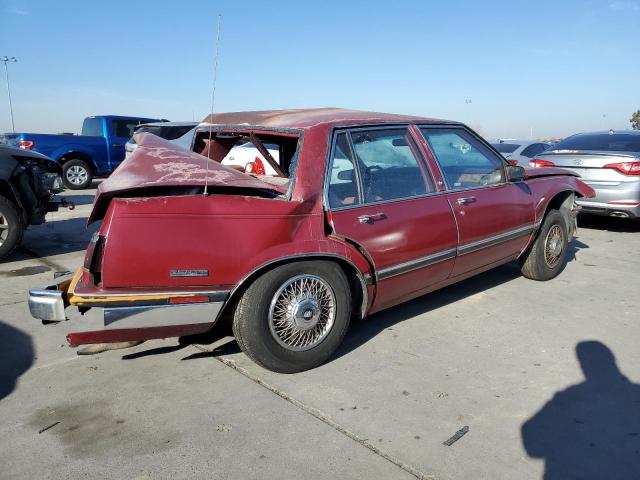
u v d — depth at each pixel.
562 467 2.59
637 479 2.51
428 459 2.65
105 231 2.97
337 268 3.54
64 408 3.15
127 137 15.30
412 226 3.88
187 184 3.11
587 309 4.74
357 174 3.75
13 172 6.38
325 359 3.62
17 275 5.84
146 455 2.70
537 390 3.32
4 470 2.59
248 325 3.29
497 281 5.58
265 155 4.59
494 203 4.59
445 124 4.52
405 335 4.17
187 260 3.05
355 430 2.90
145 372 3.59
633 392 3.29
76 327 3.36
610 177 7.74
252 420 3.00
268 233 3.25
